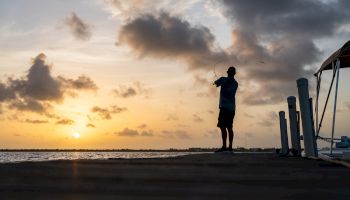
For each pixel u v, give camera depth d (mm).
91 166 5879
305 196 2854
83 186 3414
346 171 5168
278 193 3000
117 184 3570
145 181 3826
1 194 2922
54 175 4355
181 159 8594
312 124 9695
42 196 2811
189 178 4125
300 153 11781
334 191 3123
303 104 9664
